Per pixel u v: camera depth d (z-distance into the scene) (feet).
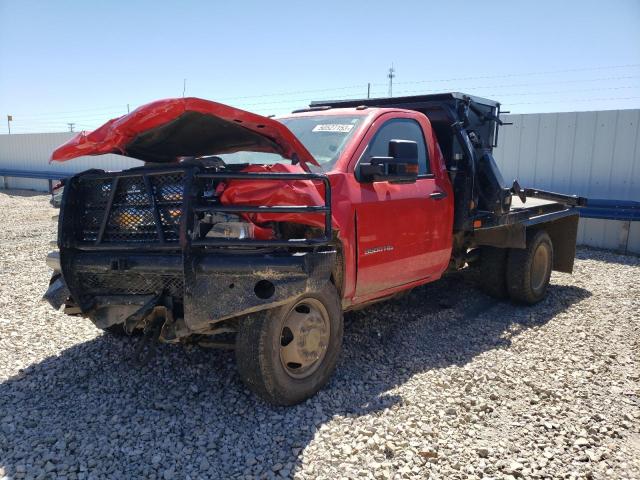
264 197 11.53
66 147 11.72
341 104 21.54
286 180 11.78
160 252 11.59
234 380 13.41
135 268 11.39
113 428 11.07
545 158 37.37
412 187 15.96
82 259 12.03
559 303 21.67
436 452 10.40
